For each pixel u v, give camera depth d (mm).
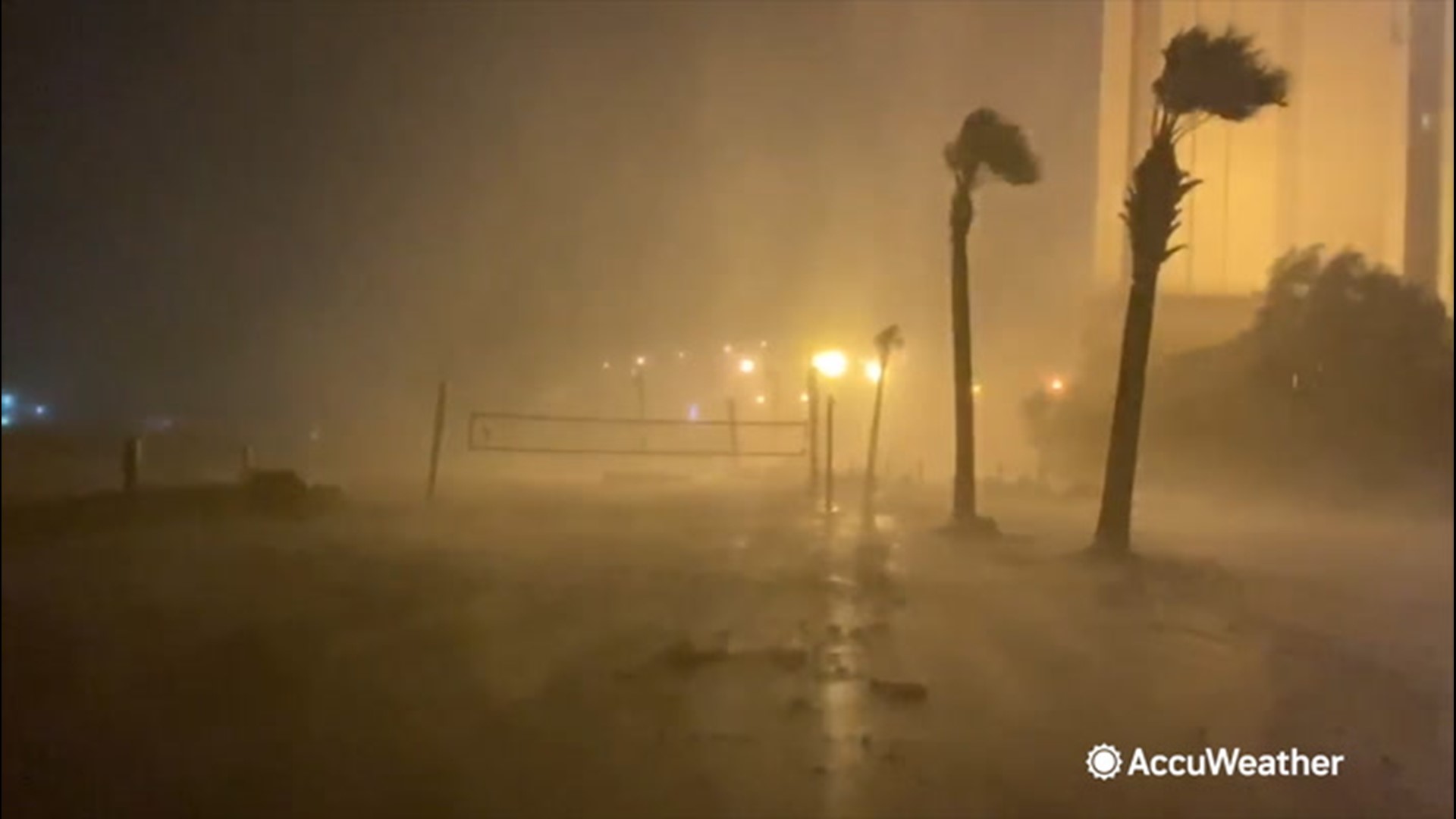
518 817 5605
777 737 6480
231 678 7441
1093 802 5988
